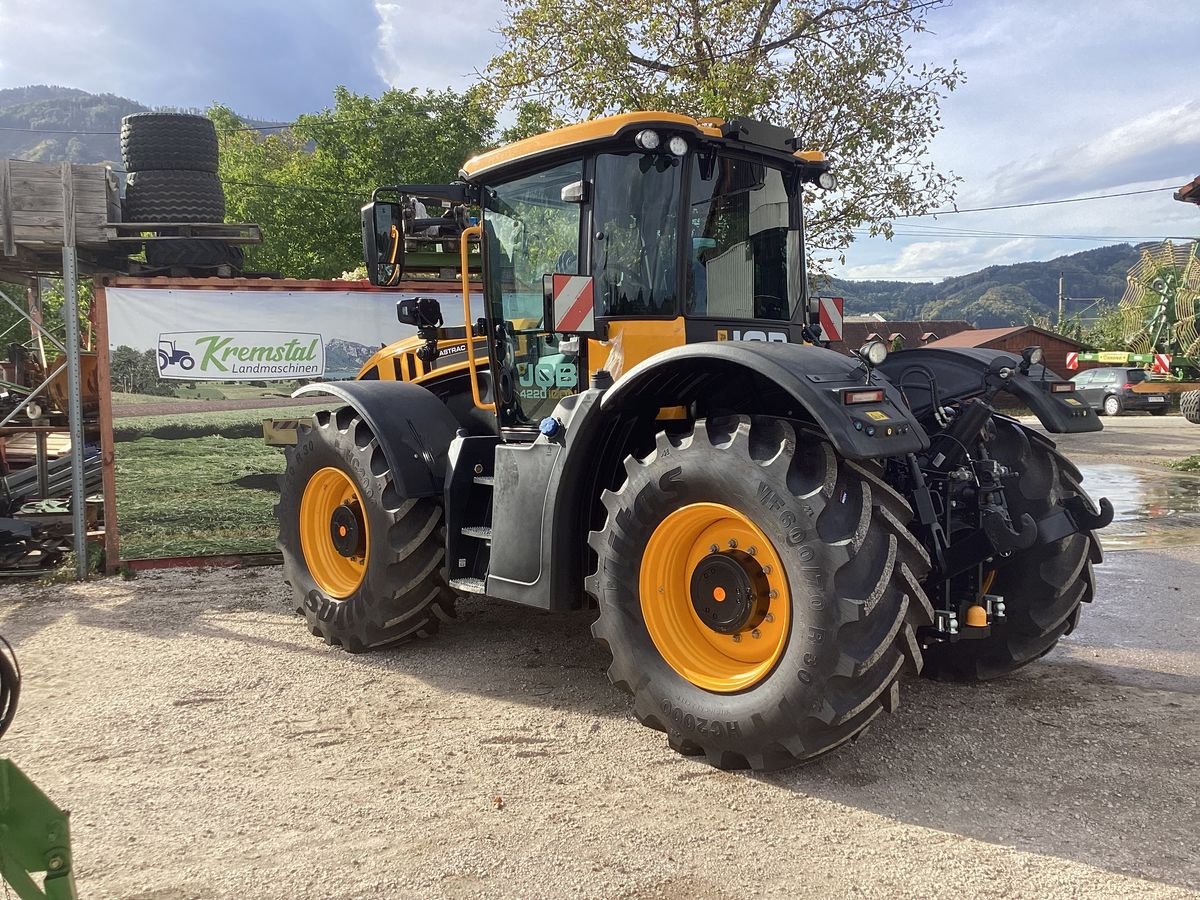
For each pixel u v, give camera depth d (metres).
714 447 3.08
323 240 24.08
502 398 4.40
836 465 2.93
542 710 3.80
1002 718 3.60
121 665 4.45
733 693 3.09
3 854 1.85
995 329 35.91
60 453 8.46
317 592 4.79
